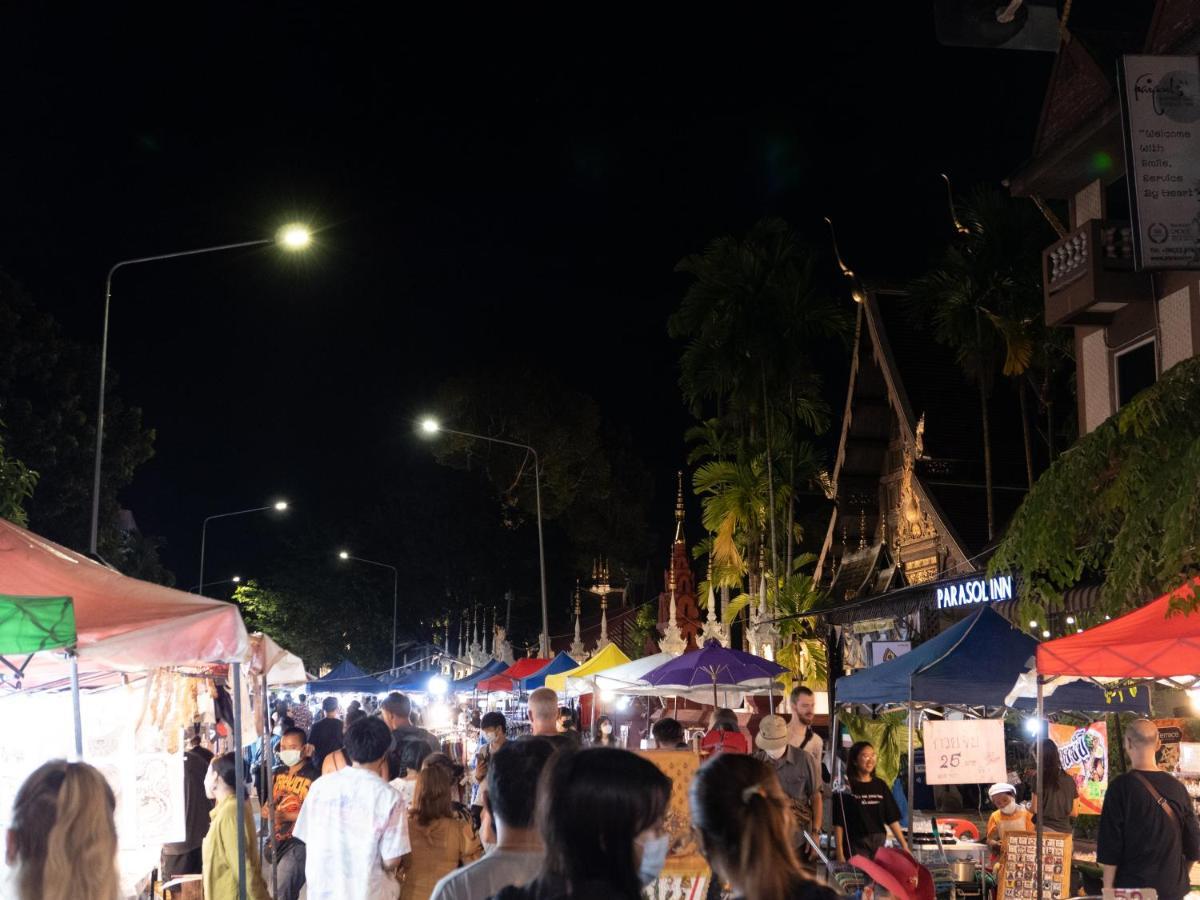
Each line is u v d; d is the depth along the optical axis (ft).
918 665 40.34
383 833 23.40
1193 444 37.55
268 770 38.14
